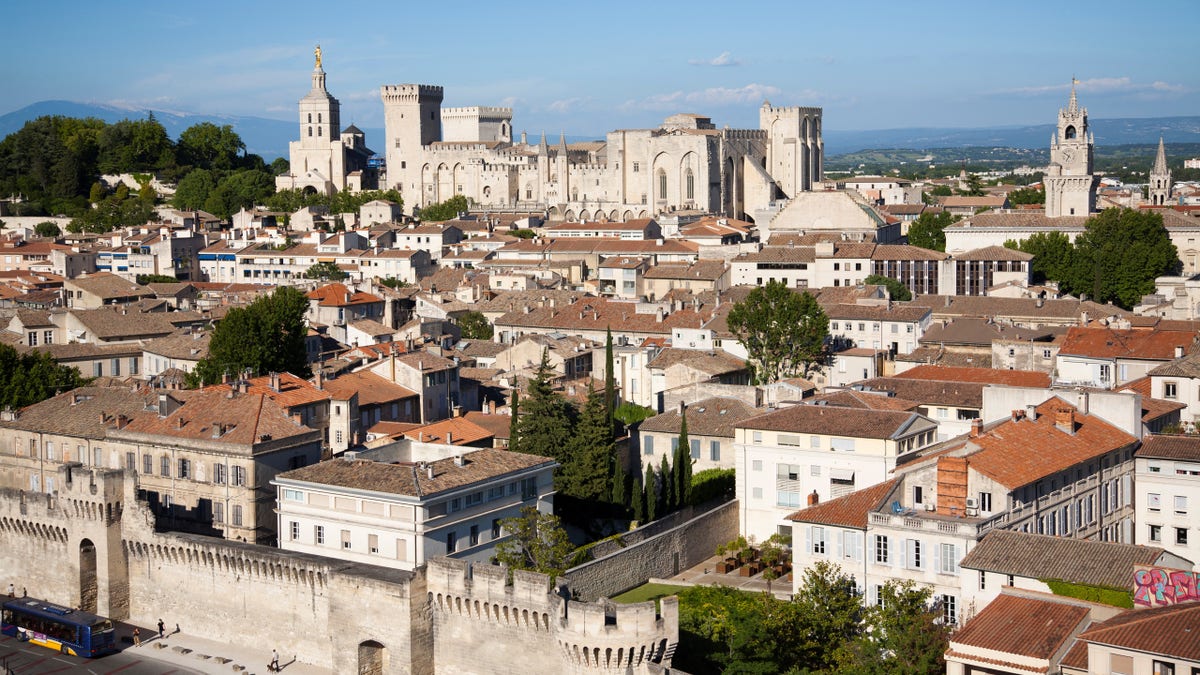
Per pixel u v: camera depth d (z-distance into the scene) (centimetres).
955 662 12875
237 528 19112
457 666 15762
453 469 17650
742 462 19300
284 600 17050
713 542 19038
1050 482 15950
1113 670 11950
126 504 18438
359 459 18175
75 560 18762
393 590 15800
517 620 15175
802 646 14562
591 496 19812
